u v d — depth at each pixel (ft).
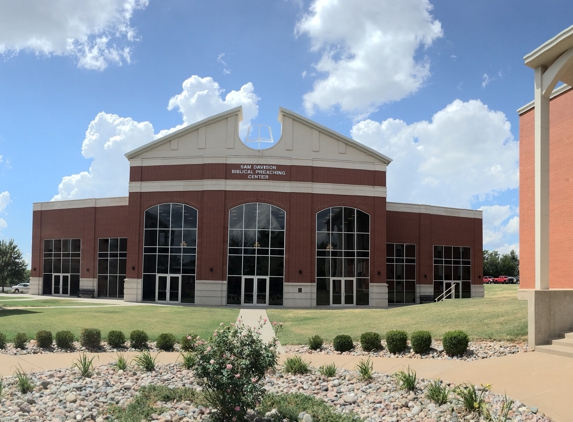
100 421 26.81
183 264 127.34
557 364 38.47
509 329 51.80
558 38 47.88
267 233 126.52
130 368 40.96
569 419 26.53
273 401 30.37
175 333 65.10
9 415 27.12
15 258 164.76
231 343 27.12
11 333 60.70
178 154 130.72
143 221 129.90
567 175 70.79
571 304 47.80
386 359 45.65
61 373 38.22
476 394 29.84
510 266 353.51
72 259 153.99
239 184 127.34
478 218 159.33
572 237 69.26
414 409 29.07
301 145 130.52
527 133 85.10
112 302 125.39
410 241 149.07
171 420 27.07
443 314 67.87
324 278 127.03
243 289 124.77
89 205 151.43
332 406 30.35
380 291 128.06
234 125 130.52
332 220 128.88
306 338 60.80
